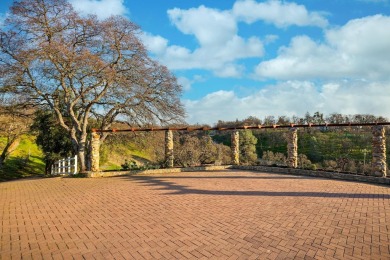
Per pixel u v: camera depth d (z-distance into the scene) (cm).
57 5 1478
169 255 427
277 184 1062
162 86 1820
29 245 467
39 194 917
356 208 688
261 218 609
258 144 2752
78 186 1070
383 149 1126
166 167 1562
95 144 1411
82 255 428
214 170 1562
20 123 2083
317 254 425
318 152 2144
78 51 1463
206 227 554
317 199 792
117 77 1564
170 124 1903
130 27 1611
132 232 529
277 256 420
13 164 2661
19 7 1390
